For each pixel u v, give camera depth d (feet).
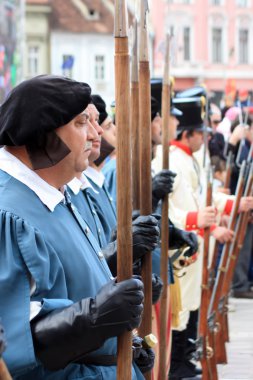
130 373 9.99
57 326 9.41
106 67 190.80
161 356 16.48
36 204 10.03
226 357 22.95
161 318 16.47
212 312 20.53
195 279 21.45
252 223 33.99
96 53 190.60
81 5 189.98
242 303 33.14
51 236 9.95
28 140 10.03
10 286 9.55
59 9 188.65
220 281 21.09
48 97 9.98
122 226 9.98
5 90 99.40
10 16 100.78
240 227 22.80
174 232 17.71
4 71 99.76
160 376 16.46
